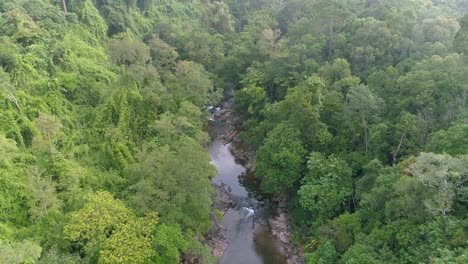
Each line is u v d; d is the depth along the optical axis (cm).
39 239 3788
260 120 7456
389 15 7138
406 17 7062
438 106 4775
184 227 4656
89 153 5512
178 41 9831
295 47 7419
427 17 7731
